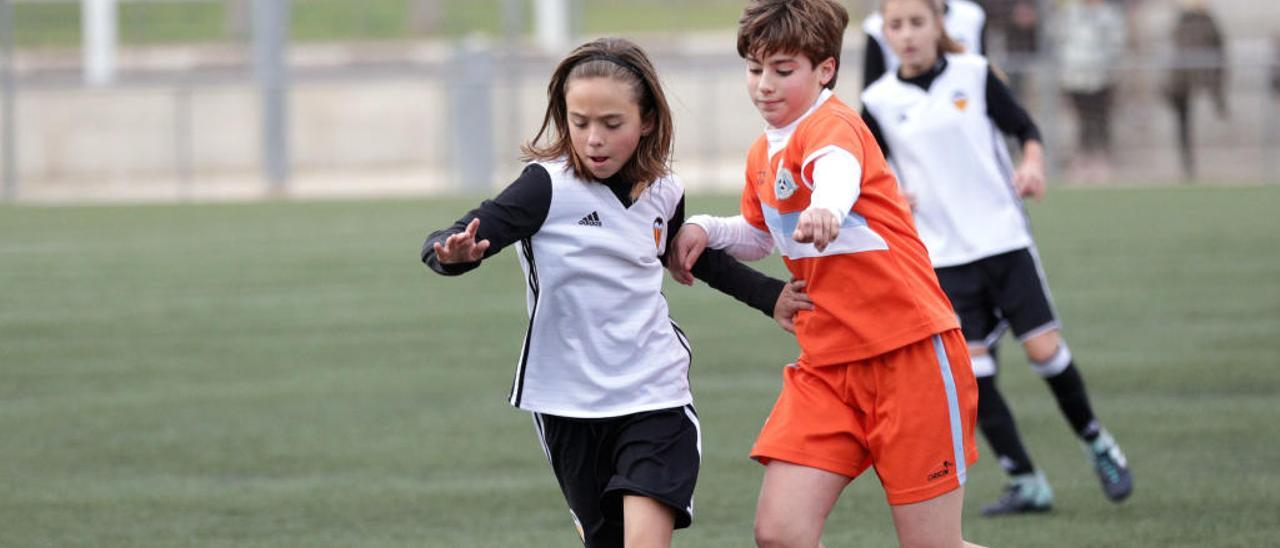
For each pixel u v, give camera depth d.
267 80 66.25
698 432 12.92
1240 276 34.44
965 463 12.80
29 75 88.25
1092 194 53.91
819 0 12.53
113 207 57.97
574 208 12.38
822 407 12.74
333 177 71.00
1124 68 58.41
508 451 20.64
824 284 12.74
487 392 24.36
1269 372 24.45
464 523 17.23
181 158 65.19
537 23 100.44
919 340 12.50
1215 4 67.38
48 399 24.03
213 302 33.72
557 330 12.61
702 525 17.08
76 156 70.12
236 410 23.17
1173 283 33.81
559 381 12.65
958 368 12.74
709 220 13.30
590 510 13.00
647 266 12.69
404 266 39.34
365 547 16.31
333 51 100.50
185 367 26.52
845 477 12.75
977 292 18.05
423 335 29.48
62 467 19.89
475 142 63.66
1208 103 58.97
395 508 17.88
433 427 22.05
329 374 25.84
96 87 73.81
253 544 16.47
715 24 106.62
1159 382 24.03
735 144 72.88
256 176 70.00
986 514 17.67
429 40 107.25
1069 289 33.41
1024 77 58.81
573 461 12.90
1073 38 58.62
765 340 28.23
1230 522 16.77
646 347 12.61
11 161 63.56
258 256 41.69
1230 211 47.22
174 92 65.19
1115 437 20.80
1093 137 58.88
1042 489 17.67
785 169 12.64
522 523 17.23
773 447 12.77
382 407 23.33
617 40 12.42
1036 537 16.56
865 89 18.81
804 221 11.48
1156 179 58.94
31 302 33.84
